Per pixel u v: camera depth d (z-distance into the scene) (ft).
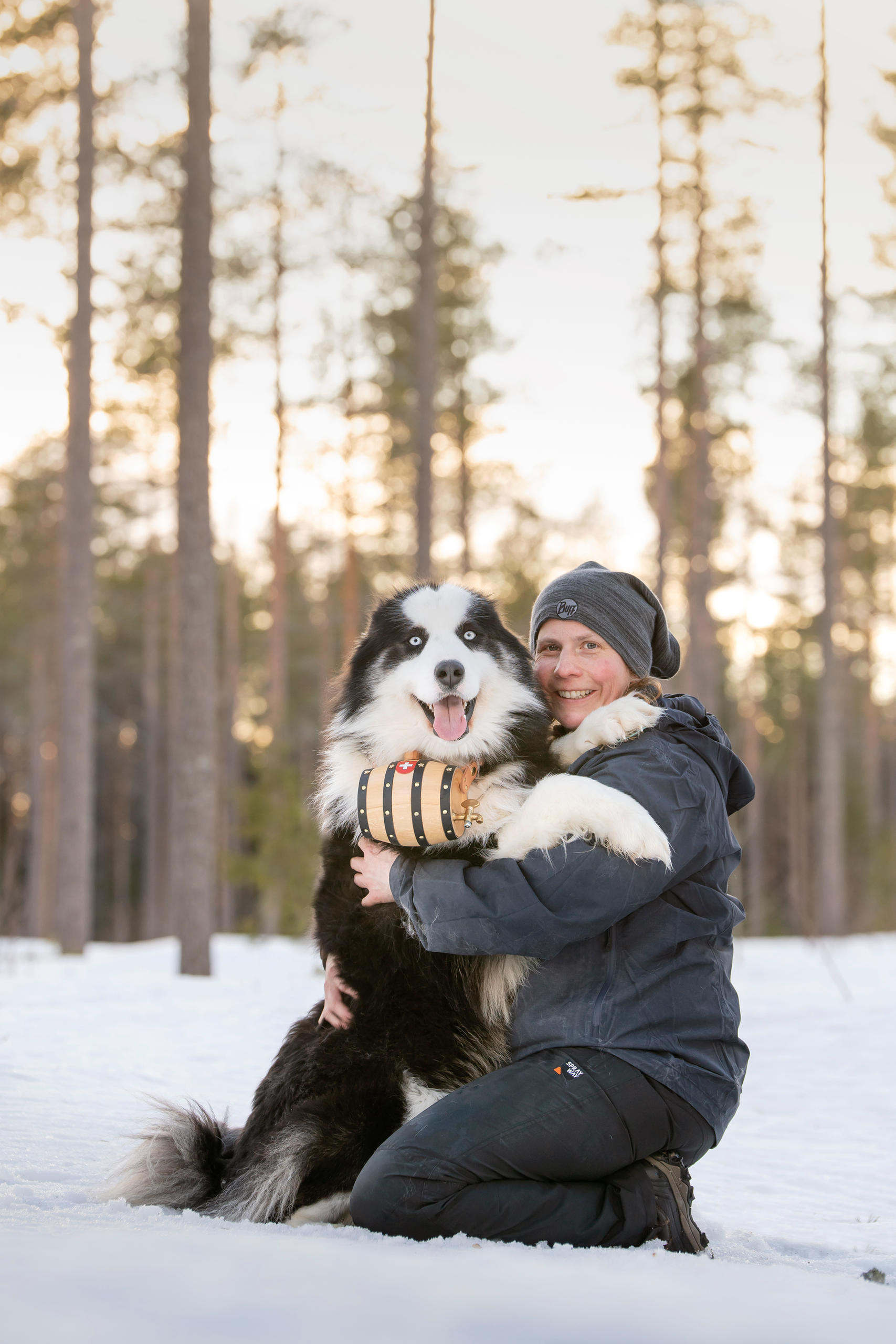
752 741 109.81
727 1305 5.12
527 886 8.30
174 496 80.64
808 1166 14.71
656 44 63.10
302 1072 9.54
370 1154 9.18
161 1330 4.03
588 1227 7.89
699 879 8.91
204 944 38.50
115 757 125.49
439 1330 4.32
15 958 46.24
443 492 82.12
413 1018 9.46
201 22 40.40
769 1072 21.52
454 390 77.61
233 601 98.89
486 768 10.54
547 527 80.79
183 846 38.83
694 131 64.49
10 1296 4.38
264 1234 7.19
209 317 39.93
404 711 10.98
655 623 11.02
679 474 81.25
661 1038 8.36
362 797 9.64
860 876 96.02
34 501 94.58
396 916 9.65
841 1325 4.85
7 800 118.01
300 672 115.14
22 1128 12.03
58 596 96.78
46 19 51.75
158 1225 7.25
